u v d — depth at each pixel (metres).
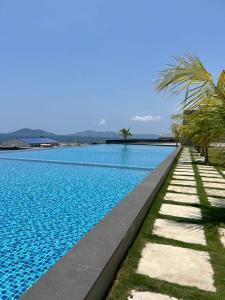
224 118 4.74
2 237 5.02
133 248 3.64
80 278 2.25
